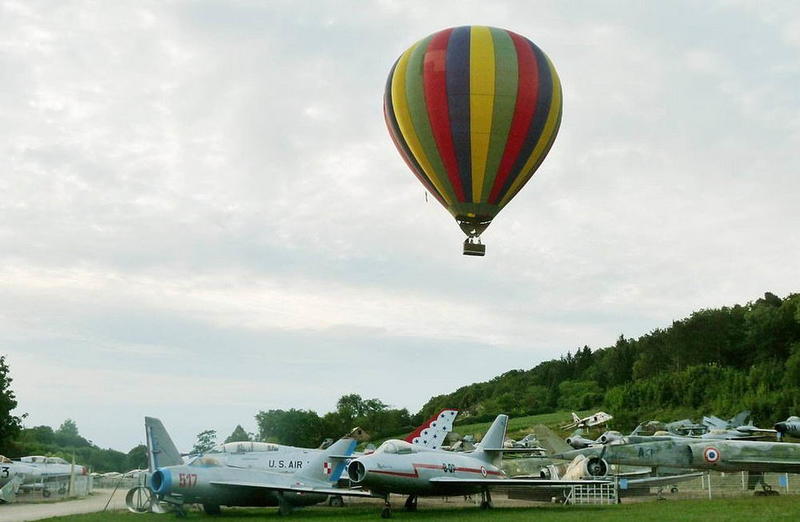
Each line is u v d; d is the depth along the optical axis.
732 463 42.53
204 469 34.56
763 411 95.81
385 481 33.81
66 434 164.50
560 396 150.88
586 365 170.88
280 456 40.38
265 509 39.50
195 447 79.44
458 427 127.75
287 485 35.50
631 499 43.50
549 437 55.72
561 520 27.16
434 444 52.16
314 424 114.25
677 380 115.00
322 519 31.80
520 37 46.88
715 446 43.00
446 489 36.66
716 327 140.62
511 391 168.38
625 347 161.50
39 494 60.88
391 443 35.69
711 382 112.00
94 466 139.00
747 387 105.06
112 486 82.06
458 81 44.41
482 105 44.28
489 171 45.75
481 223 47.69
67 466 59.50
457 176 46.03
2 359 71.50
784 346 127.06
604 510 32.19
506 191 47.00
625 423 109.19
